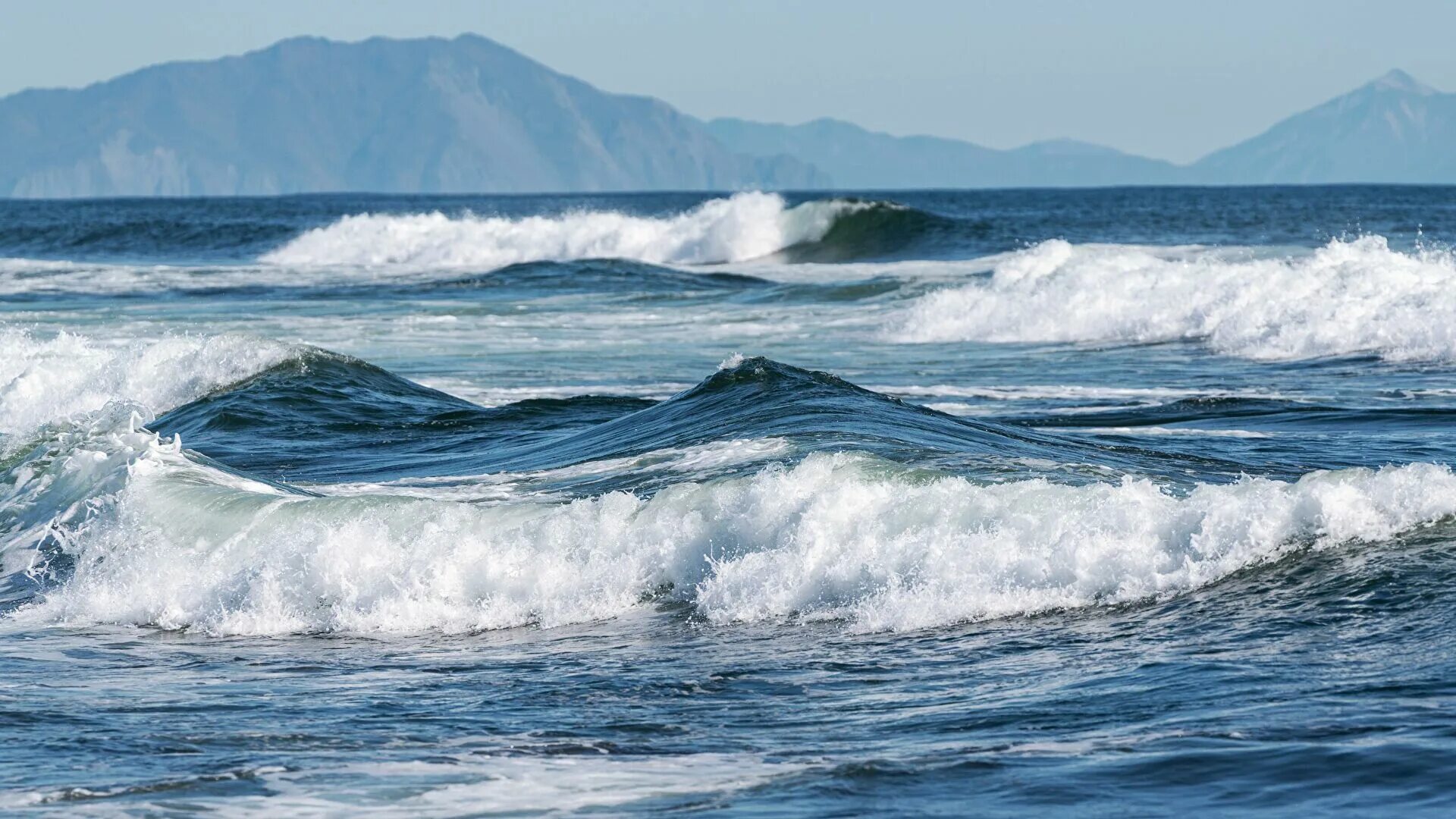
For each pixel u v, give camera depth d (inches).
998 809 805.2
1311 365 3499.0
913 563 1310.3
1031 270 4877.0
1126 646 1130.7
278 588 1469.0
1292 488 1305.4
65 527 1809.8
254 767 946.7
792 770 900.0
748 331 4503.0
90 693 1195.9
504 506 1610.5
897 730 987.3
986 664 1130.7
